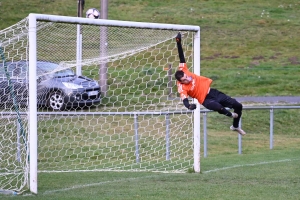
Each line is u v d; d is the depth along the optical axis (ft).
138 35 109.50
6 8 393.09
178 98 153.99
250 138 160.04
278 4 444.55
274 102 211.20
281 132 175.73
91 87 144.87
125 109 150.51
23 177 94.17
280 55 320.29
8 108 106.52
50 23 89.71
